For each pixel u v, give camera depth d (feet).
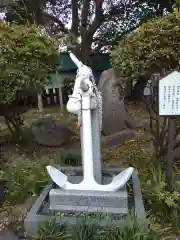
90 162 10.32
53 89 39.91
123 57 12.86
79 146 20.65
